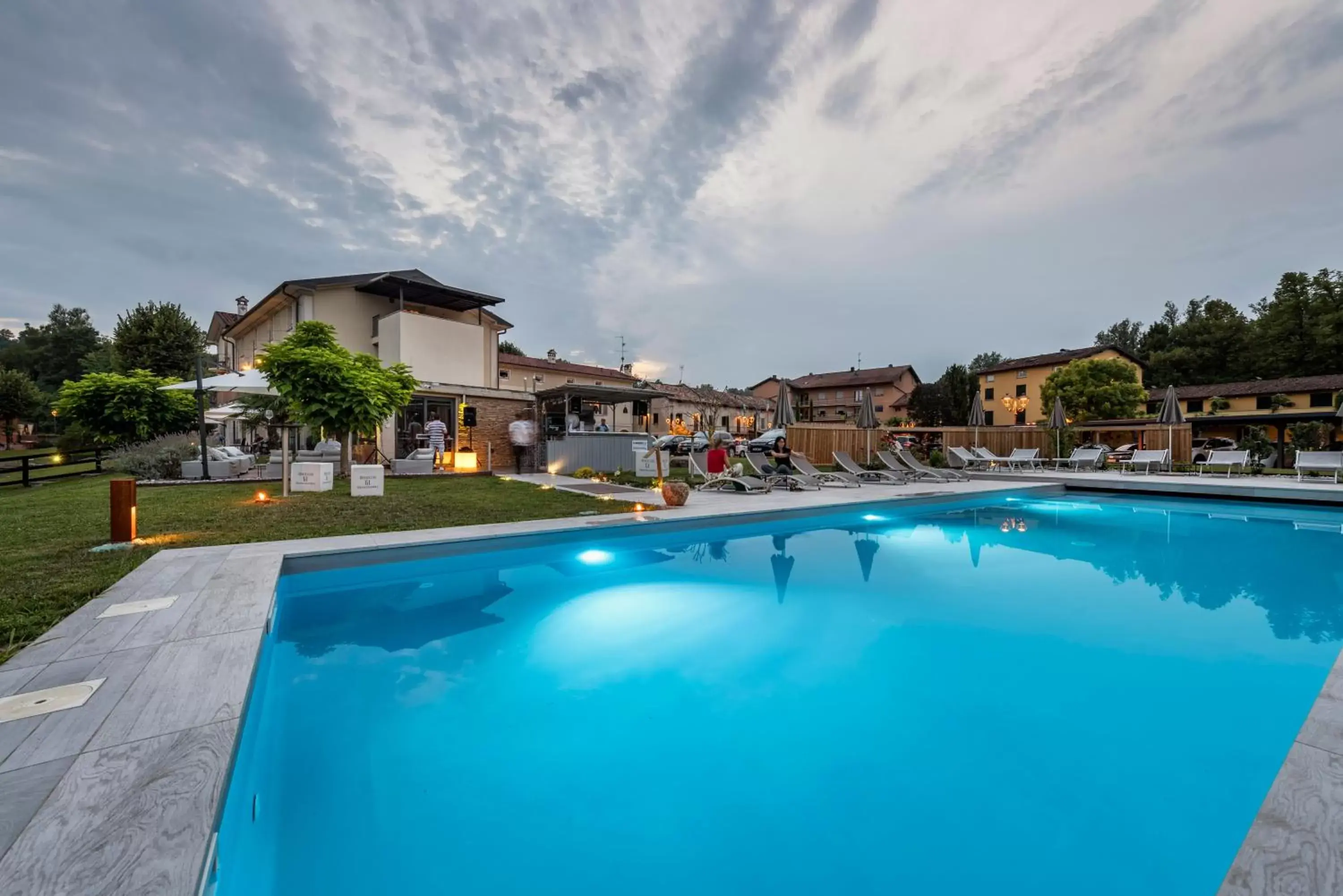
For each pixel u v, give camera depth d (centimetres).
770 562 660
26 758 184
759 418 5034
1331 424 2361
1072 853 217
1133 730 304
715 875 207
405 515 755
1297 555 693
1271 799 175
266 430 1981
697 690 355
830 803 248
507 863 213
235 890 197
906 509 998
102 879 135
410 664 386
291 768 270
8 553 511
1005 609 502
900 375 5144
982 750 288
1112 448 2289
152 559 487
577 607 501
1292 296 3597
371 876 205
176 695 236
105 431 1580
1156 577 602
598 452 1636
